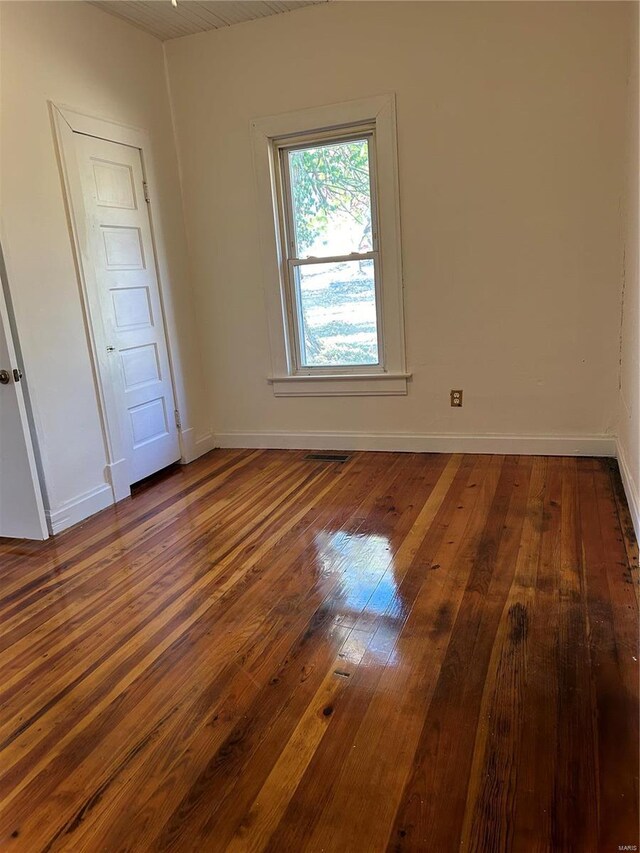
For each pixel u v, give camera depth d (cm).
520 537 256
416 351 375
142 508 328
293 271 396
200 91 381
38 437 291
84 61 317
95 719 167
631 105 288
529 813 128
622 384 318
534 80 319
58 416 303
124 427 350
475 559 240
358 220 373
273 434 423
